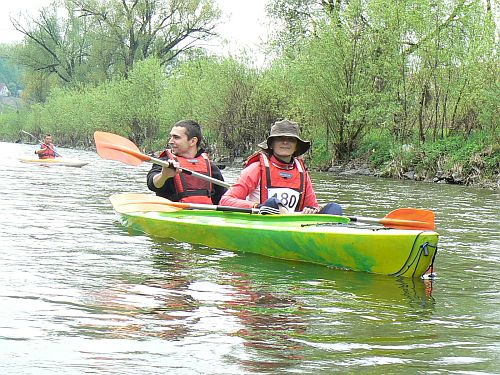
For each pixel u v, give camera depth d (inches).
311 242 204.4
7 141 2498.8
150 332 127.0
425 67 798.5
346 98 850.8
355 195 475.2
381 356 116.7
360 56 860.6
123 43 1849.2
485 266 208.5
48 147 808.9
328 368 109.7
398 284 180.2
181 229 241.4
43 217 287.1
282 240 211.9
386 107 835.4
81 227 262.7
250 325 134.2
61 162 778.8
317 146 994.1
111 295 154.7
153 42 1835.6
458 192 545.6
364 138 951.6
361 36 859.4
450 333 132.9
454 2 770.2
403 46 816.9
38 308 140.5
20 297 148.6
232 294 161.3
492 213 372.8
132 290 160.6
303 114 926.4
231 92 1086.4
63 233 245.4
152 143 1507.1
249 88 1075.3
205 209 253.6
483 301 161.9
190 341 122.2
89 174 629.6
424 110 844.0
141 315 138.6
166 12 1801.2
